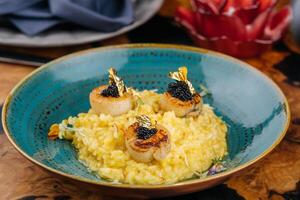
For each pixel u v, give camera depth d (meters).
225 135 0.72
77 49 0.90
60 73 0.77
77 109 0.77
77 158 0.69
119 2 0.94
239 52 0.86
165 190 0.58
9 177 0.68
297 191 0.66
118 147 0.68
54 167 0.66
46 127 0.73
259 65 0.86
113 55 0.80
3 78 0.83
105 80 0.80
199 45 0.89
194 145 0.68
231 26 0.84
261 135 0.69
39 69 0.75
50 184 0.67
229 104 0.76
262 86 0.74
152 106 0.73
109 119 0.70
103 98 0.71
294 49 0.90
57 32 0.89
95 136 0.69
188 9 0.92
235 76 0.77
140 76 0.80
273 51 0.90
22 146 0.65
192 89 0.72
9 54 0.88
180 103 0.71
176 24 0.96
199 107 0.72
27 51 0.89
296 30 0.89
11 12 0.89
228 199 0.65
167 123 0.69
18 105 0.71
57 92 0.76
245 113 0.74
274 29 0.90
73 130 0.70
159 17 0.98
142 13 0.94
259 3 0.84
